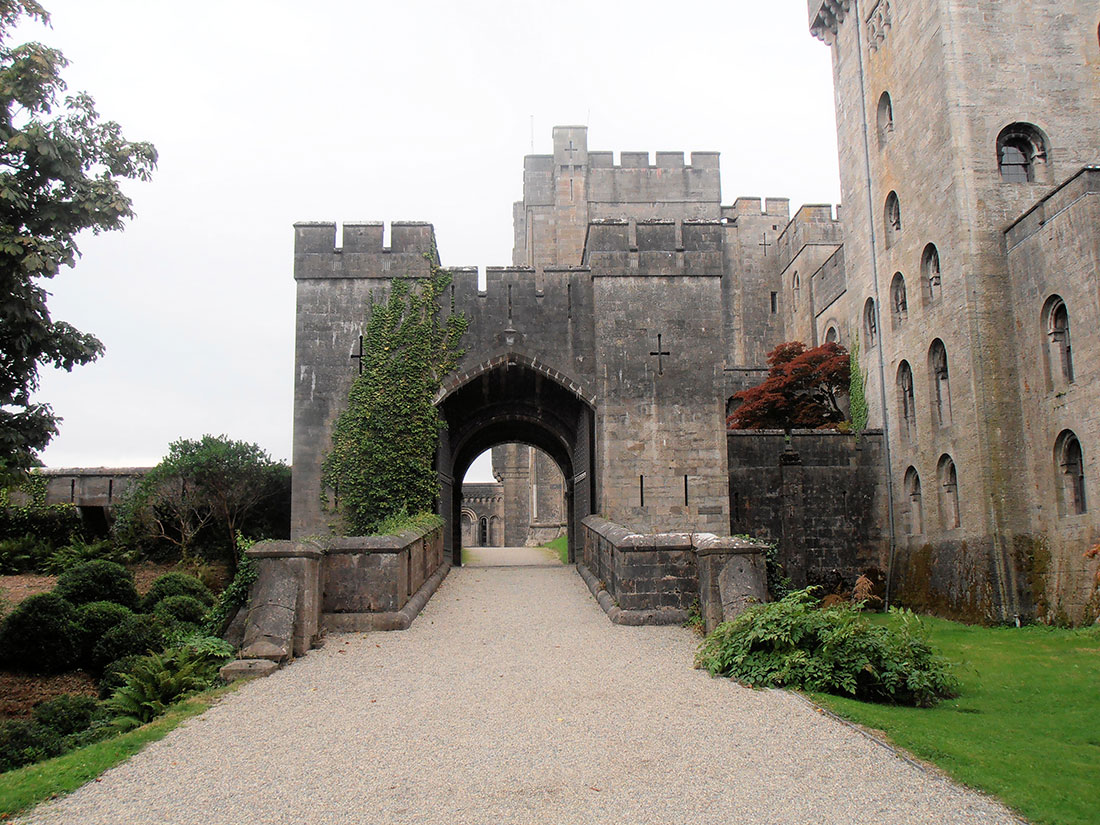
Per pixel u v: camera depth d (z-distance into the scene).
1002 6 25.66
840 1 34.12
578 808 7.39
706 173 52.66
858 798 7.59
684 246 25.50
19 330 12.41
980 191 24.64
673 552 17.03
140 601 21.20
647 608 16.86
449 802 7.55
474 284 25.42
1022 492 23.03
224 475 28.88
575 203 53.50
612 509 24.39
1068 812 7.31
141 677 11.85
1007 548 22.66
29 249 11.78
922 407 27.17
